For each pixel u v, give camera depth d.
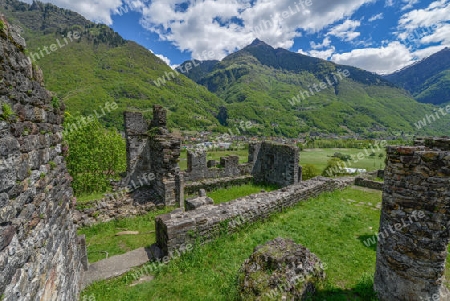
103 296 5.27
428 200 4.18
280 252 5.37
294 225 9.07
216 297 5.13
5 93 2.31
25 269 2.49
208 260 6.58
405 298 4.54
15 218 2.36
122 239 8.11
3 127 2.20
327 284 5.49
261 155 19.52
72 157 15.66
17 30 2.75
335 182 14.99
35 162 3.06
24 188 2.64
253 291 4.64
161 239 6.95
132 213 10.20
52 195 3.74
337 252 7.17
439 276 4.26
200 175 16.67
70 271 4.65
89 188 16.17
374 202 12.90
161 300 5.14
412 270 4.43
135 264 6.38
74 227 5.55
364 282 5.51
